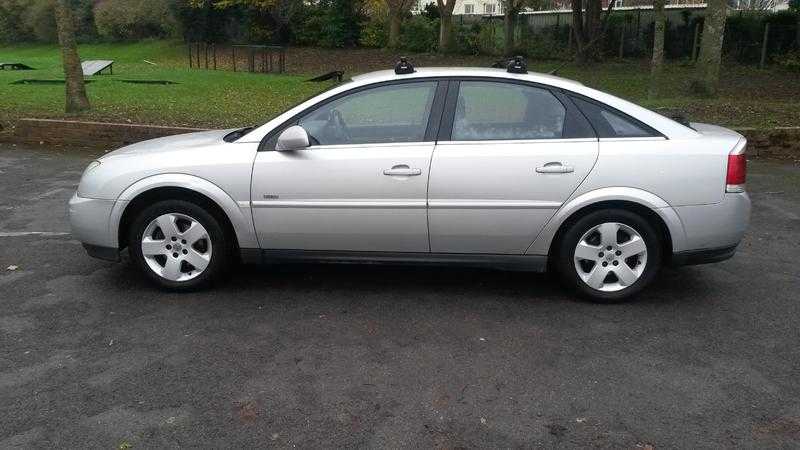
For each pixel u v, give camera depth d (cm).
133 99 1589
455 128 487
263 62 2961
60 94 1623
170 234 508
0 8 4378
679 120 525
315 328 458
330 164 484
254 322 467
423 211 482
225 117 1334
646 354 422
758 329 459
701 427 345
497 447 329
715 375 396
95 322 466
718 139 486
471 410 360
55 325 461
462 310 488
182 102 1568
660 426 346
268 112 1434
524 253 492
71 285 532
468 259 497
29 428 343
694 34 2839
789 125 1139
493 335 448
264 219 494
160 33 4009
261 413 357
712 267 584
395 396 373
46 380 389
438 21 3312
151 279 514
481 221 482
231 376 394
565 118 485
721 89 1962
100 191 501
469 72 499
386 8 3419
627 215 482
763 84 2102
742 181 483
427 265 502
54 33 4275
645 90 1922
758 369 404
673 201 475
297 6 3538
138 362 411
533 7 3378
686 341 440
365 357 417
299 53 3381
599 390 379
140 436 337
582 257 491
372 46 3497
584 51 2733
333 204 486
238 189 491
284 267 579
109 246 509
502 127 487
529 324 464
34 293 516
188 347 430
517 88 492
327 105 500
